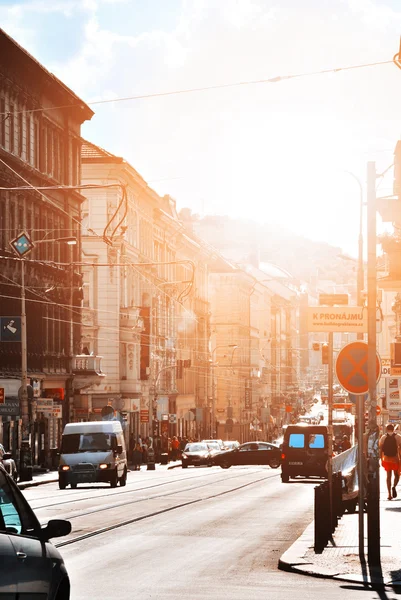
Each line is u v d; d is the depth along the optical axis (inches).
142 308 3737.7
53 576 428.5
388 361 2965.1
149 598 605.0
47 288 2736.2
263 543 933.8
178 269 4672.7
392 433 1424.7
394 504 1330.0
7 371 2436.0
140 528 1061.8
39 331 2677.2
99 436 1967.3
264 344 7381.9
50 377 2751.0
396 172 1796.3
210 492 1711.4
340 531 1011.3
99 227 3442.4
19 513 422.9
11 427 2463.1
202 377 5226.4
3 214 2438.5
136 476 2534.5
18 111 2551.7
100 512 1250.6
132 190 3695.9
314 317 888.9
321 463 2086.6
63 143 2913.4
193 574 721.6
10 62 2445.9
